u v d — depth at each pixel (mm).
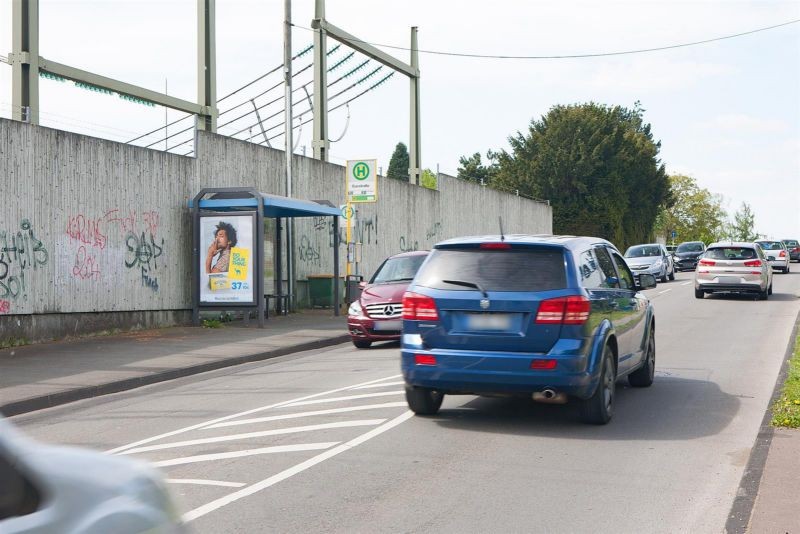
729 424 9609
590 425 9578
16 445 2727
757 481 7035
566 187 77625
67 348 17422
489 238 9797
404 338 9523
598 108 80312
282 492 6977
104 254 20031
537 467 7734
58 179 18625
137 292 21156
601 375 9336
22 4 20422
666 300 29531
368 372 14219
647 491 6953
